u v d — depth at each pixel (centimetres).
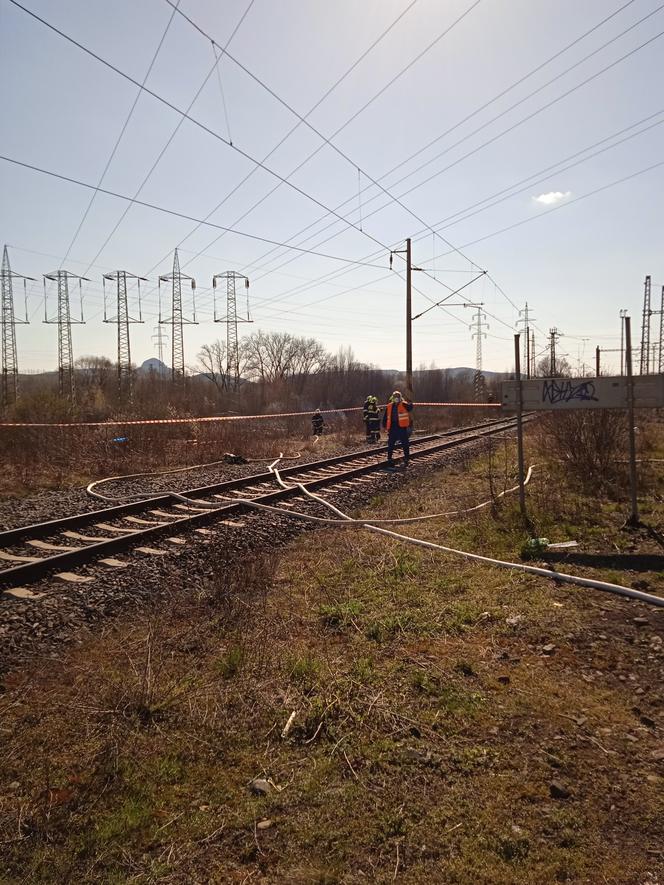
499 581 563
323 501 978
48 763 305
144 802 276
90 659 428
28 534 779
